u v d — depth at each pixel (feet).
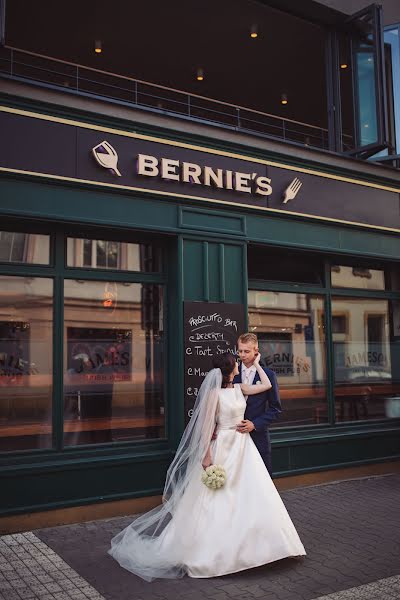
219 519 14.65
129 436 21.16
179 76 36.42
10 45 31.86
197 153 22.71
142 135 21.42
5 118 18.94
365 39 29.53
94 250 21.11
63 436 19.70
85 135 20.34
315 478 24.72
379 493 23.00
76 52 33.17
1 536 17.62
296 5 28.66
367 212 27.78
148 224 21.26
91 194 20.24
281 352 25.45
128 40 32.14
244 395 16.52
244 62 34.99
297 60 34.86
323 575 14.42
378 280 29.25
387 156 28.66
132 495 20.10
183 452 16.42
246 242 23.50
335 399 26.76
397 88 29.81
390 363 29.07
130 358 21.50
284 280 26.04
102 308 21.13
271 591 13.51
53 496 18.85
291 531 15.05
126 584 13.97
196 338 21.58
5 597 13.17
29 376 19.51
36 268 19.89
